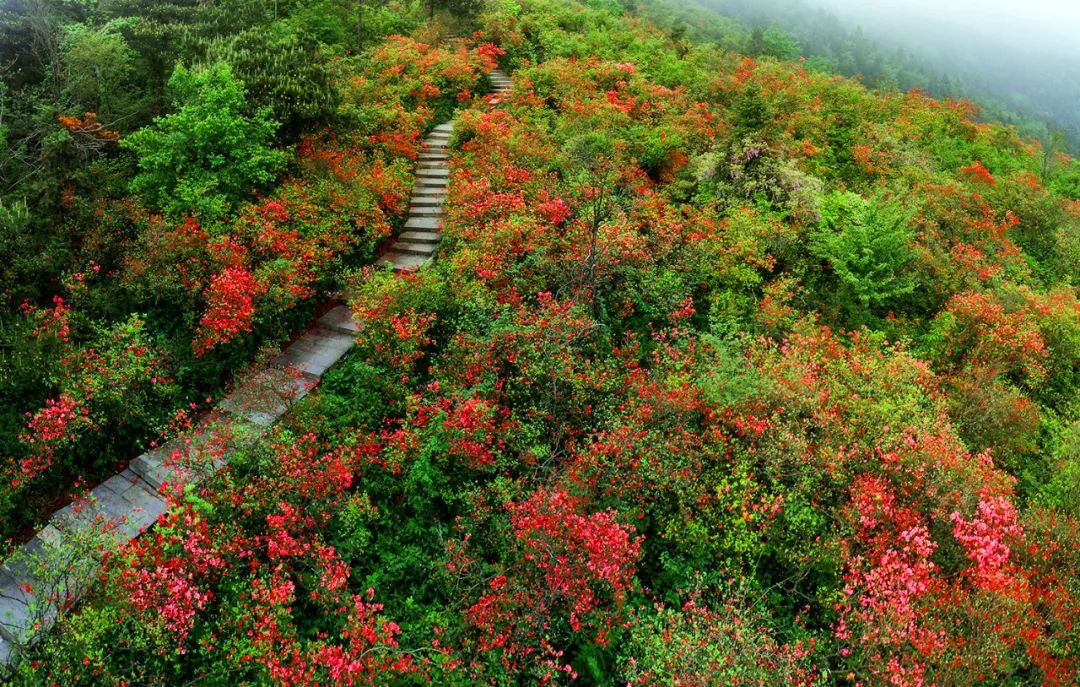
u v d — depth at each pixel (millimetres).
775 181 13117
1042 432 9727
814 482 7566
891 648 6051
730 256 11336
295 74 12688
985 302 10891
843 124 17578
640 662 6188
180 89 10914
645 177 13977
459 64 18609
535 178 13258
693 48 23812
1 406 7730
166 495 6699
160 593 5914
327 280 10852
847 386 8891
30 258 8719
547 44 22031
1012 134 21172
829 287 11734
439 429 7719
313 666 5598
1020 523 7305
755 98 15117
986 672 5930
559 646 6496
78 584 5965
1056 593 6566
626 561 6574
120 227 9641
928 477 7504
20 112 10734
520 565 6660
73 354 7930
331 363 9508
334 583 6137
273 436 7602
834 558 6910
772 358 9195
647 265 11227
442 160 15438
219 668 5824
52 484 7508
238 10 16750
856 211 11969
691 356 9469
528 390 8531
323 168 12078
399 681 5934
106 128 11094
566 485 7164
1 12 12133
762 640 6016
